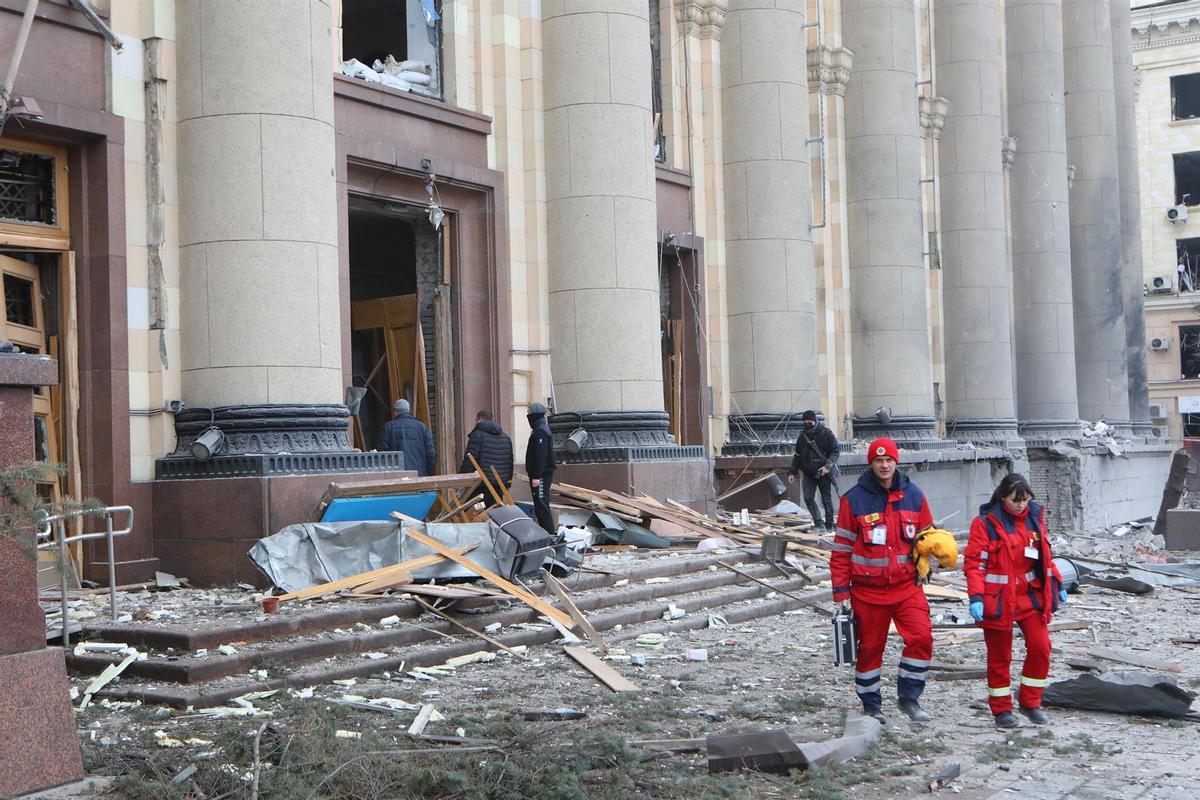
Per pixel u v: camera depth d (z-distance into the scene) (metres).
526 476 31.69
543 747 12.45
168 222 23.09
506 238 31.92
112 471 22.14
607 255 32.09
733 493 36.44
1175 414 100.81
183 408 22.89
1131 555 38.53
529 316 32.53
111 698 15.07
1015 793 11.35
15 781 10.84
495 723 13.62
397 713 14.36
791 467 36.41
